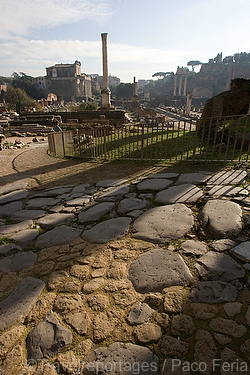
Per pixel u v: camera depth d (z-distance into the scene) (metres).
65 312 1.87
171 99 77.75
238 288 1.92
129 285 2.07
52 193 4.48
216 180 4.08
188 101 34.19
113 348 1.57
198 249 2.41
